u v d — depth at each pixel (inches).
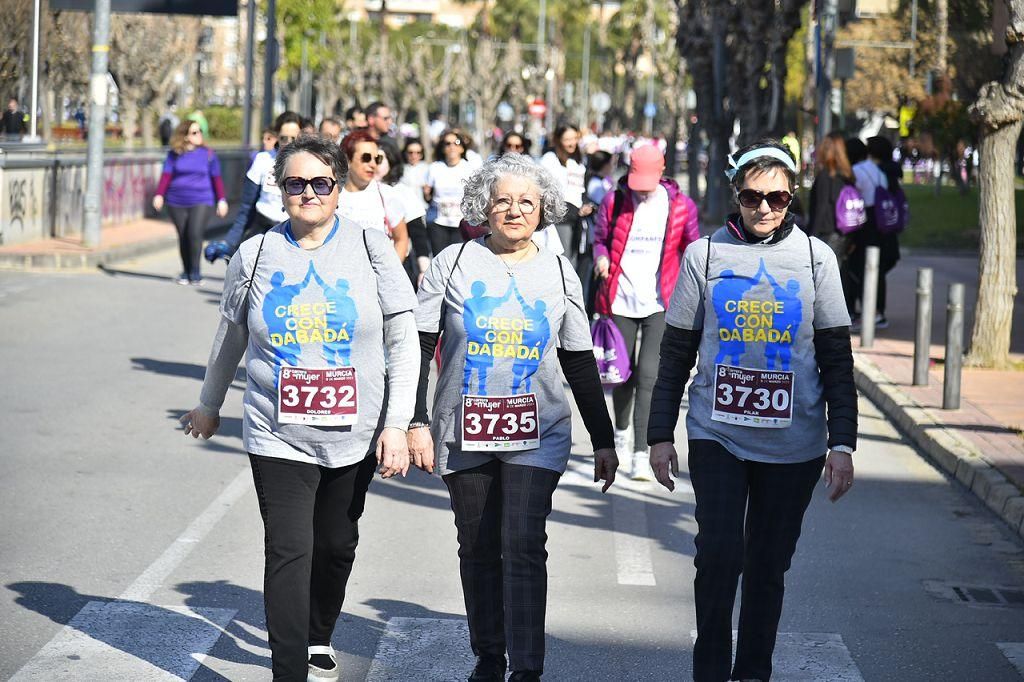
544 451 226.2
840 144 673.6
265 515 220.1
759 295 218.5
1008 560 329.7
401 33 5206.7
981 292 610.9
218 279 890.1
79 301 749.9
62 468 389.1
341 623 268.4
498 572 230.7
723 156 1684.3
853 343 683.4
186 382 529.0
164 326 671.1
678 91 2642.7
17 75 1208.8
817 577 311.7
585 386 230.1
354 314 217.8
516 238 224.1
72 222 1072.2
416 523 347.3
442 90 4419.3
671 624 274.2
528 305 224.4
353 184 379.9
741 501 218.5
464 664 246.8
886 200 733.3
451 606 280.7
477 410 223.3
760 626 224.7
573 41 5349.4
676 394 226.7
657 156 378.6
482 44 4370.1
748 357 219.5
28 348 593.6
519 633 221.1
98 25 947.3
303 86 3142.2
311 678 234.2
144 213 1266.0
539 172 224.7
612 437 232.1
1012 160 603.2
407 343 221.6
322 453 218.1
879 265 745.6
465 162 658.8
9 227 952.9
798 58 2957.7
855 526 358.9
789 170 218.2
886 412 526.3
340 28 4591.5
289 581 215.5
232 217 1424.7
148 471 389.7
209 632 257.9
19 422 448.5
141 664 240.1
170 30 1987.0
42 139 1146.7
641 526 351.9
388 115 569.3
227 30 4298.7
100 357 577.0
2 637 251.1
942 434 451.5
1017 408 503.2
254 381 219.9
